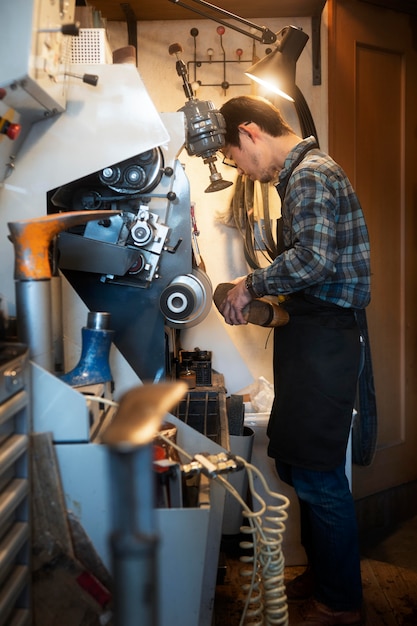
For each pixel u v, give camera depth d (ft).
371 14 9.82
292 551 8.54
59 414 4.14
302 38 7.54
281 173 7.06
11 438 3.93
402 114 10.41
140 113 5.57
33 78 4.52
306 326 6.82
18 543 3.79
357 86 9.78
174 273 6.35
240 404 8.11
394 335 10.58
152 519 2.22
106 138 5.58
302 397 6.79
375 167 10.13
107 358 4.95
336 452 6.79
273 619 4.71
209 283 6.70
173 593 4.18
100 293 6.41
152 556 2.19
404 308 10.62
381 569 8.78
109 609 4.04
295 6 9.08
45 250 4.44
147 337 6.46
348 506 6.95
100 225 6.06
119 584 2.19
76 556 4.17
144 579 2.19
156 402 2.43
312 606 7.18
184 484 4.61
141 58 9.59
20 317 4.40
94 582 4.08
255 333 9.87
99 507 4.17
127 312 6.43
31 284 4.37
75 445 4.14
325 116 9.62
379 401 10.43
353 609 7.12
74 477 4.16
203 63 9.62
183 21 9.54
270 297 9.27
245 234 9.25
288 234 6.89
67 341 5.49
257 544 4.68
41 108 5.19
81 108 5.56
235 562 8.61
